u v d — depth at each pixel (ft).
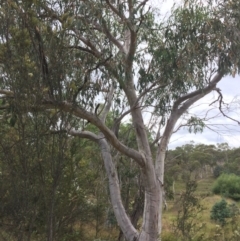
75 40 21.52
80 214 29.50
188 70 26.50
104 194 36.68
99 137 30.96
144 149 28.94
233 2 26.63
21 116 15.25
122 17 26.27
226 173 125.59
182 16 26.68
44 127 15.85
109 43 26.91
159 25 35.09
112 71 24.71
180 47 26.73
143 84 27.12
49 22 17.85
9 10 15.47
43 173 16.15
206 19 26.27
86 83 19.52
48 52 16.47
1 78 15.66
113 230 43.88
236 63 26.99
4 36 15.29
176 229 35.17
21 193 15.65
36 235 19.89
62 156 16.52
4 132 16.85
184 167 57.57
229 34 26.76
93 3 24.62
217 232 34.24
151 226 28.91
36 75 15.64
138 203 37.01
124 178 38.63
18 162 15.74
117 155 35.53
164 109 30.42
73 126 19.43
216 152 142.31
